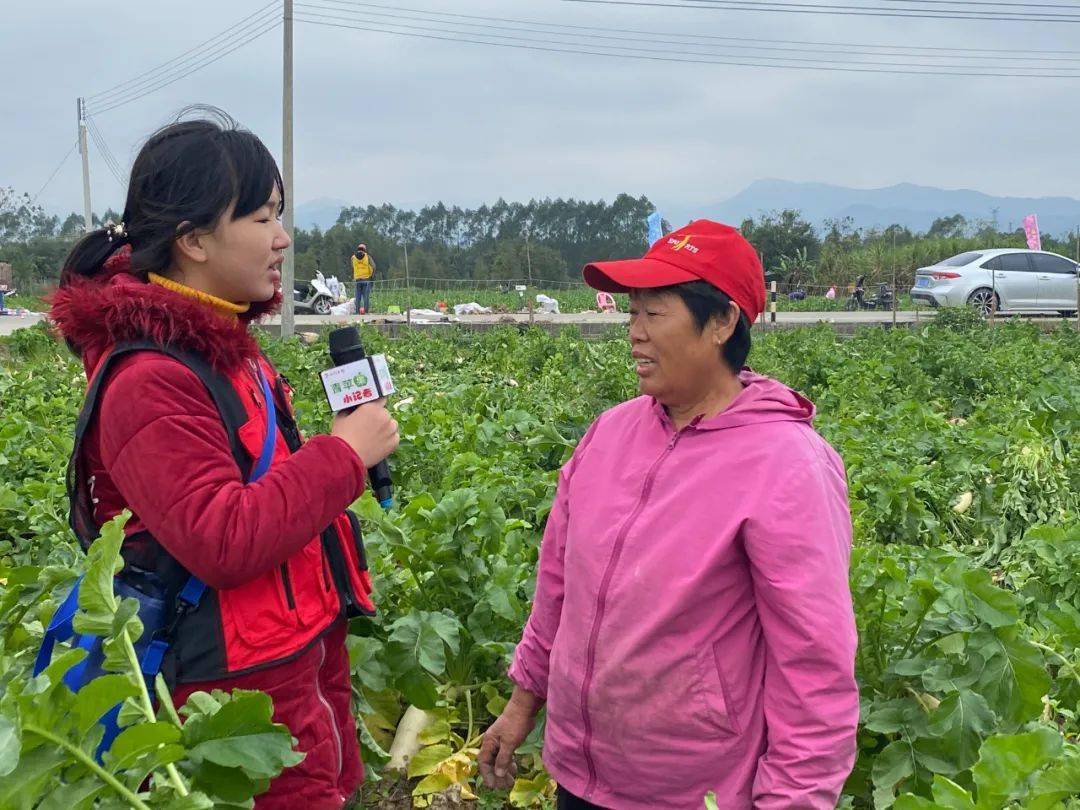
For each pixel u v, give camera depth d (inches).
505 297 1653.5
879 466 271.9
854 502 237.5
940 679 134.1
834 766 88.8
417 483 259.6
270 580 100.0
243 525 92.5
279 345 599.5
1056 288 1030.4
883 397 481.7
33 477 271.3
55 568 123.0
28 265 2299.5
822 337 711.1
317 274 1253.1
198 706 89.7
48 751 78.2
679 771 95.3
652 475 97.0
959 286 1012.5
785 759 89.4
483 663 163.8
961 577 138.6
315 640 103.5
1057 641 170.1
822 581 89.4
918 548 236.7
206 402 95.7
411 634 142.6
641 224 3782.0
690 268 94.1
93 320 94.8
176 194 96.7
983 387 515.2
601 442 104.7
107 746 90.9
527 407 400.8
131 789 82.0
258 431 100.6
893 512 262.2
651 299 95.8
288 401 113.3
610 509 99.1
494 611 154.2
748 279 95.4
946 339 709.3
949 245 1641.2
